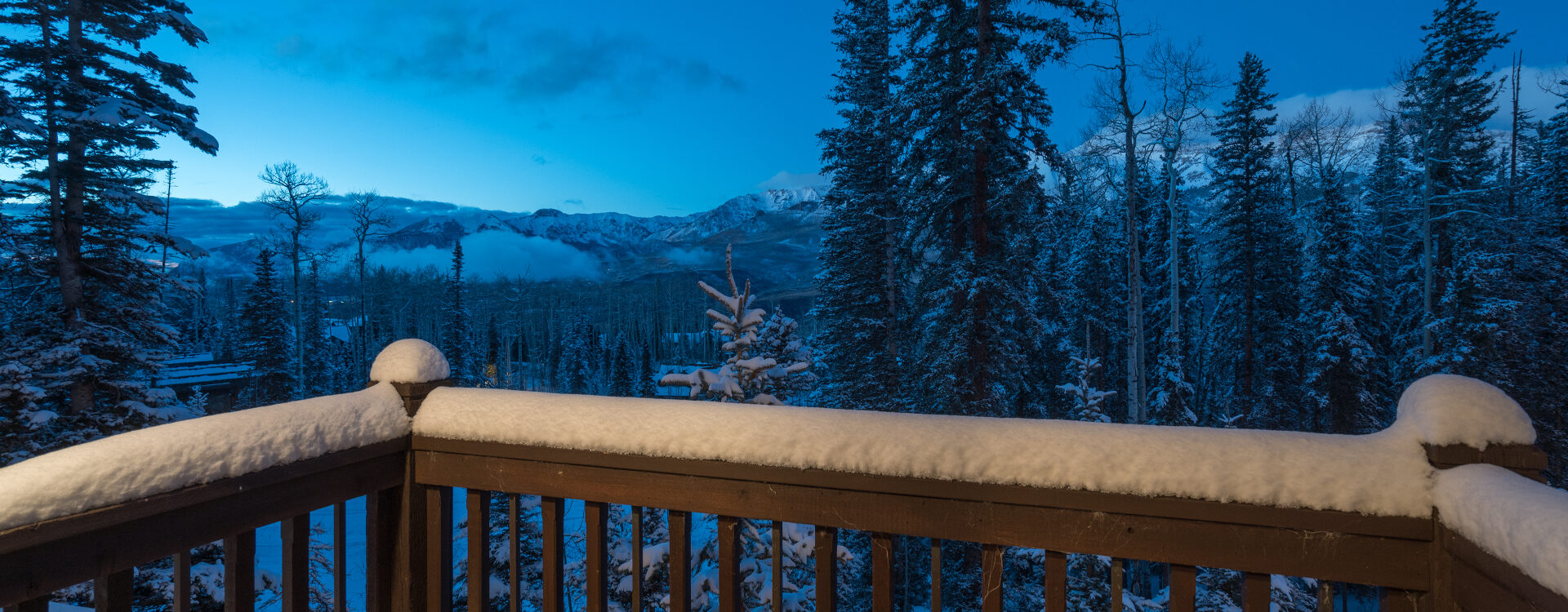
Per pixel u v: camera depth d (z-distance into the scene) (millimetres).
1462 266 25594
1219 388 33375
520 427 1699
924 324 18188
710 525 5812
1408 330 28938
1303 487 1218
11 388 12117
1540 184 31469
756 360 5938
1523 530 902
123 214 14523
